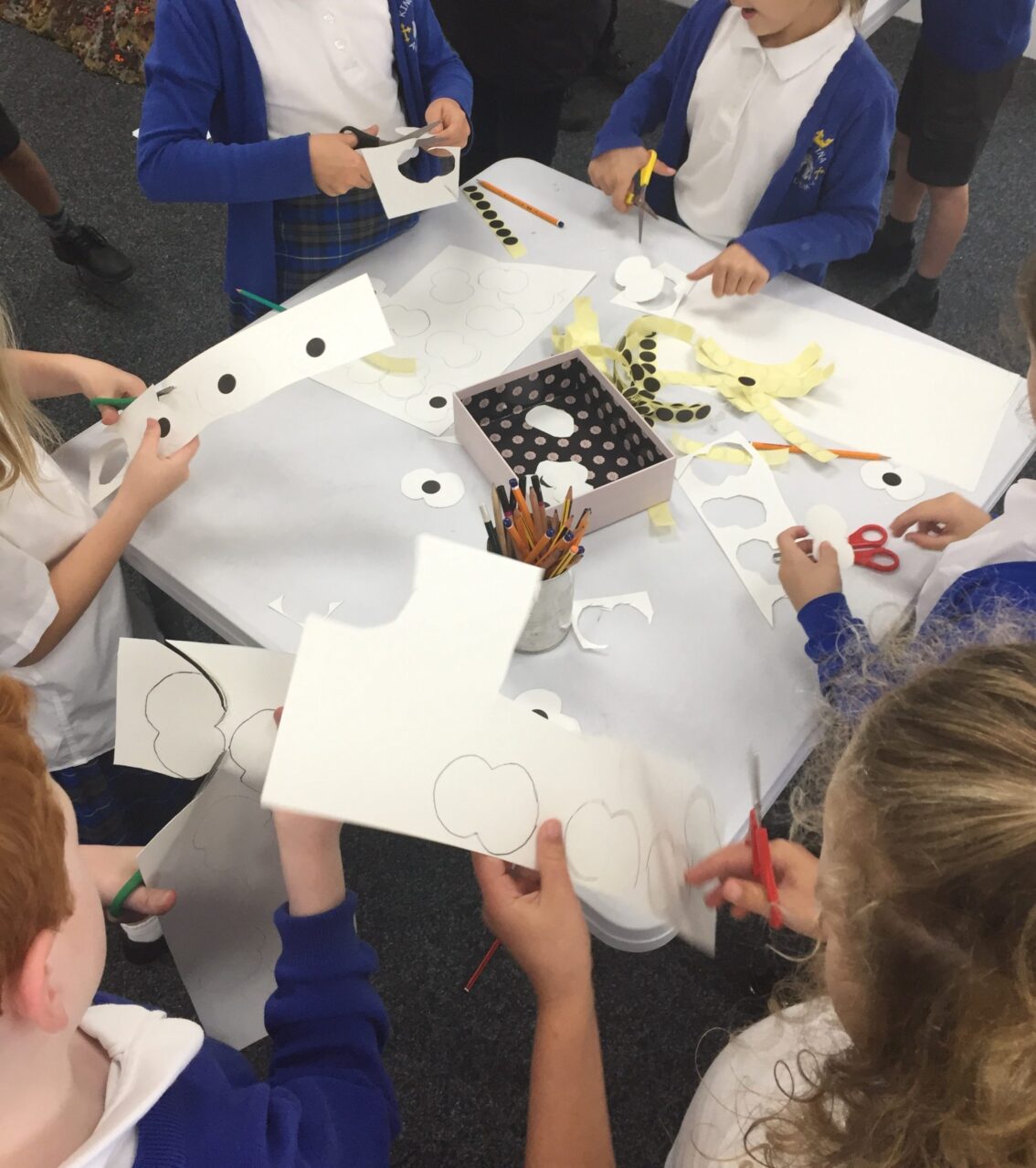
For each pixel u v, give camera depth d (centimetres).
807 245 120
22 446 83
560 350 109
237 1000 88
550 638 84
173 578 90
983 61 167
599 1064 63
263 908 84
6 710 46
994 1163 41
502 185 130
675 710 82
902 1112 45
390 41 128
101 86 257
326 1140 57
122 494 89
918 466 100
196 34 118
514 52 163
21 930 41
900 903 44
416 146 111
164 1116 50
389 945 138
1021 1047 40
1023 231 228
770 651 86
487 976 135
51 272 215
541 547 76
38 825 43
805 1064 67
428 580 60
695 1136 74
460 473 98
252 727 75
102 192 232
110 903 77
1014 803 41
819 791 71
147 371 200
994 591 75
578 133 247
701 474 99
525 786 61
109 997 64
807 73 124
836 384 108
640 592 90
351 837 147
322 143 116
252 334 91
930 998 45
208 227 226
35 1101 46
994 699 45
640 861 64
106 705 107
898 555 92
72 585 87
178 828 74
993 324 210
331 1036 63
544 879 61
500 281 117
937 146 179
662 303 116
